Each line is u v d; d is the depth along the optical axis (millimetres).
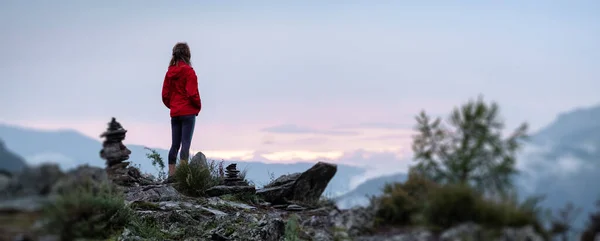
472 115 6820
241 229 11000
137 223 10352
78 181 8234
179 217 11289
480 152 6723
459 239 6219
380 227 7418
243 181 13078
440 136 7016
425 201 6871
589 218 6203
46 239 7109
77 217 7809
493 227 6230
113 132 10312
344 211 8750
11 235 6730
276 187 12031
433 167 7066
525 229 6148
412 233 6824
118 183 10523
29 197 7164
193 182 12672
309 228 8961
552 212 6391
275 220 10812
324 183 11289
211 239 10977
